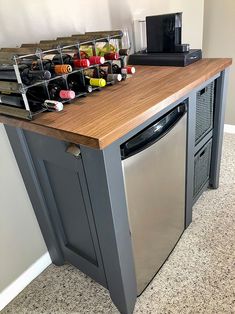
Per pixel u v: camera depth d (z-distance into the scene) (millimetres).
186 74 1217
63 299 1271
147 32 1504
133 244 1053
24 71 828
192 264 1348
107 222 902
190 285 1250
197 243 1459
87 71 1010
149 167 973
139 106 870
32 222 1319
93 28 1414
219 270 1303
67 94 863
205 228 1551
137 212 1002
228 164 2133
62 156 906
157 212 1144
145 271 1207
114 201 847
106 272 1105
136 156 882
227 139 2512
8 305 1275
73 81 978
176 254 1410
